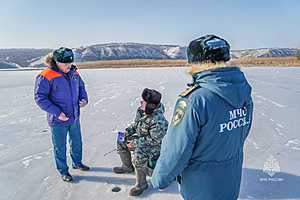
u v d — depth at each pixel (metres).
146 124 2.72
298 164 3.37
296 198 2.63
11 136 4.83
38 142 4.50
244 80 1.36
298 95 8.19
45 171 3.39
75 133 3.21
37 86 2.76
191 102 1.25
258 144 4.13
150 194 2.78
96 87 11.66
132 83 12.77
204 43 1.26
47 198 2.76
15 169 3.45
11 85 13.40
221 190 1.38
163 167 1.38
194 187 1.41
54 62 2.84
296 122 5.27
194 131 1.24
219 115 1.24
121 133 3.27
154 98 2.60
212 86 1.24
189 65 1.40
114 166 3.51
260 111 6.22
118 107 7.20
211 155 1.33
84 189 2.93
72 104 3.01
